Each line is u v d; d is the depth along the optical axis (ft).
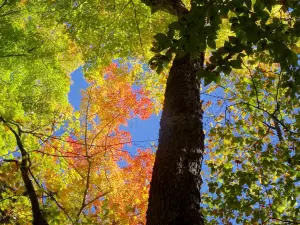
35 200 18.07
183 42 10.02
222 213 20.56
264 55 17.93
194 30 9.82
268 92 22.91
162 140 12.33
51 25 26.45
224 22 23.93
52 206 18.94
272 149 21.07
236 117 25.99
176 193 10.87
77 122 25.50
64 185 21.53
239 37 10.18
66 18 24.06
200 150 12.25
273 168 20.61
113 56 25.53
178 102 12.91
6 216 19.85
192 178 11.39
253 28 9.86
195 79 13.91
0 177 19.03
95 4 23.66
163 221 10.45
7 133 22.00
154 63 10.99
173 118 12.55
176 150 11.77
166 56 10.71
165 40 10.24
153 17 24.76
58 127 24.56
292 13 10.62
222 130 23.08
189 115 12.63
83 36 24.73
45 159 22.53
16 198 20.10
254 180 19.75
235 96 24.77
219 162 24.36
